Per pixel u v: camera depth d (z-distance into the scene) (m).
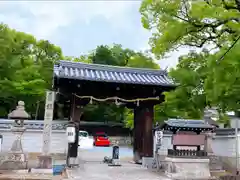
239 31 9.72
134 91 14.01
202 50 14.06
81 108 13.12
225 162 13.95
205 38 12.76
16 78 23.31
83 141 27.62
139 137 14.60
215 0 9.45
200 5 9.36
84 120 40.12
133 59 25.92
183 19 11.56
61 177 9.88
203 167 10.95
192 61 14.88
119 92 13.81
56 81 12.39
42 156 10.87
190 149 11.41
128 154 21.06
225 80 9.35
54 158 13.95
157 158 13.02
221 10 9.20
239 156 12.99
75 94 12.97
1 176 9.49
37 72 25.89
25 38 28.22
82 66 14.10
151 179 9.99
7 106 24.44
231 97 10.59
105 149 24.22
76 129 12.84
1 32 24.11
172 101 14.81
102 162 14.51
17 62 23.62
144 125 14.09
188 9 11.17
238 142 13.30
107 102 13.91
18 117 11.70
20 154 11.44
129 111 28.55
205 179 10.52
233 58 9.07
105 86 13.34
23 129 11.85
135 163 14.41
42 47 30.39
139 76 14.47
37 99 24.45
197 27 11.12
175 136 11.20
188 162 10.79
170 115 20.41
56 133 14.33
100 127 38.84
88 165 13.19
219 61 9.47
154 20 12.93
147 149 13.78
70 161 12.35
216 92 9.61
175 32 11.33
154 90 13.79
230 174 12.16
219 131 14.73
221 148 14.48
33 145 14.17
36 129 14.34
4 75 22.66
